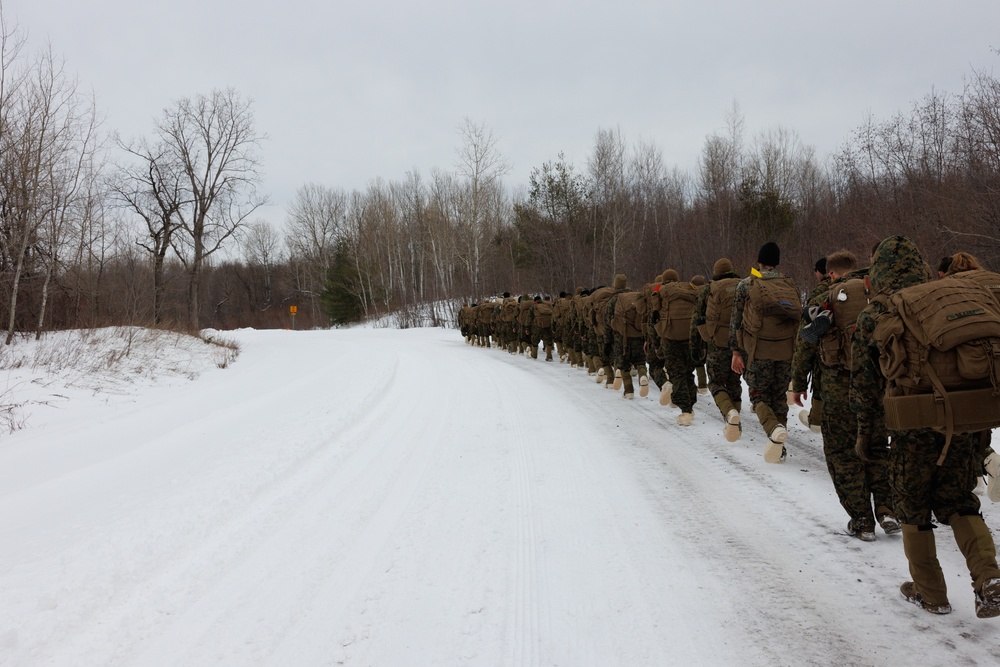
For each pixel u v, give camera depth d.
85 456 7.31
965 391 2.64
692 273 28.89
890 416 2.86
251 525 4.70
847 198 21.38
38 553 4.21
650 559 3.71
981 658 2.53
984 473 3.67
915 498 2.91
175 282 39.38
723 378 6.42
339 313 63.28
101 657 2.96
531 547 4.00
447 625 3.10
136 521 4.74
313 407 9.66
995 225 13.16
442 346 25.22
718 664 2.62
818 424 6.50
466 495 5.13
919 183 17.19
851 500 3.85
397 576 3.70
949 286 2.81
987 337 2.60
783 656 2.64
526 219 36.91
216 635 3.14
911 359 2.77
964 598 3.04
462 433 7.50
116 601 3.55
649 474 5.43
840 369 3.89
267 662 2.86
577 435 7.10
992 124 13.35
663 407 8.67
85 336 16.16
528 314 17.42
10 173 15.45
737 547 3.82
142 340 17.69
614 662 2.69
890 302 2.96
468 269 41.62
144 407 10.92
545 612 3.17
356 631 3.10
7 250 15.99
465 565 3.79
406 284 60.41
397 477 5.79
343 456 6.70
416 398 10.52
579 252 33.25
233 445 7.29
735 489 4.91
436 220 49.81
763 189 29.88
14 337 15.49
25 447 7.88
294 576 3.79
